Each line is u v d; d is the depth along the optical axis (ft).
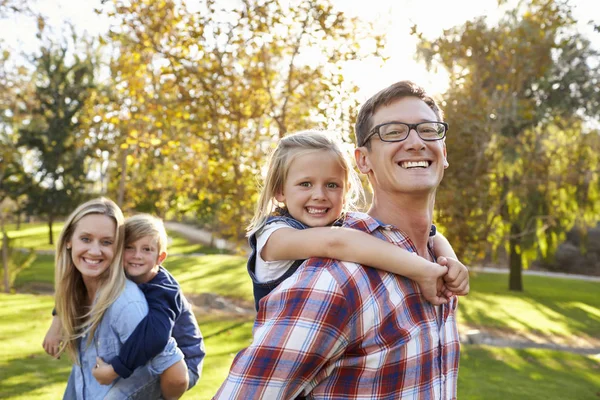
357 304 4.89
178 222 192.85
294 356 4.75
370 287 4.99
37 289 68.03
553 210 73.31
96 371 7.96
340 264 5.04
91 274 8.23
